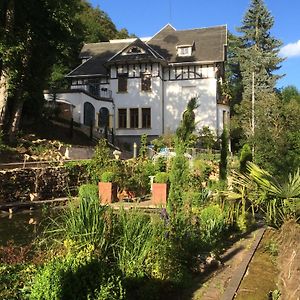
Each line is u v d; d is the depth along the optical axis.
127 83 36.25
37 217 12.01
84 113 33.38
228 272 6.89
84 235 5.38
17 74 19.92
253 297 5.64
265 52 49.91
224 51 37.38
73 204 6.48
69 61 25.42
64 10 20.89
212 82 35.59
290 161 19.62
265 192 9.44
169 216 7.06
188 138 8.82
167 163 18.09
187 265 6.64
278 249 7.95
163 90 36.53
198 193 10.10
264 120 26.19
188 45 36.25
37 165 17.69
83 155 22.83
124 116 36.22
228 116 36.75
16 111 21.17
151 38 40.06
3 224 10.95
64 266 4.22
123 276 5.00
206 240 7.55
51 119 29.09
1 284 4.43
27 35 20.56
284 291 5.30
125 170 16.25
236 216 10.20
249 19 52.28
